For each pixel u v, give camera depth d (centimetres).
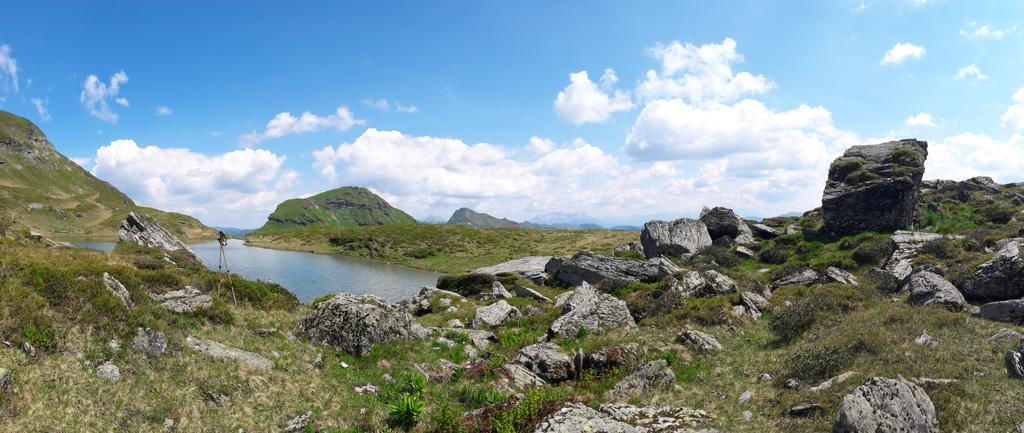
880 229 5488
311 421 1633
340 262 10438
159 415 1487
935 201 6425
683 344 2648
